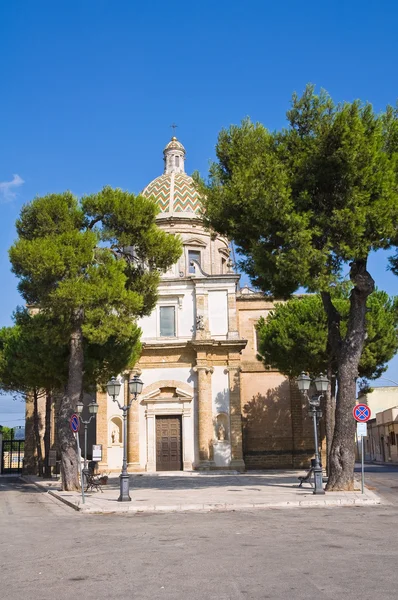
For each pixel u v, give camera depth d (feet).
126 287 90.79
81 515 55.31
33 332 86.33
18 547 37.40
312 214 66.85
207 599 23.48
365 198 64.75
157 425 127.34
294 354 114.42
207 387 125.90
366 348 110.93
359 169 64.75
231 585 25.67
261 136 73.46
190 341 127.03
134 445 124.98
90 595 24.70
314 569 28.48
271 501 58.90
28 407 141.38
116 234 88.48
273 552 33.06
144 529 43.83
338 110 69.87
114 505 59.31
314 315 112.68
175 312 131.54
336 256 68.08
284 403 146.82
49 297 80.69
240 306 153.07
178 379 128.16
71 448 83.35
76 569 30.07
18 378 113.60
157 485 88.48
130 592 24.99
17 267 82.84
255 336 151.53
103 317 81.00
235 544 35.96
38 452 126.00
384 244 67.31
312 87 70.79
